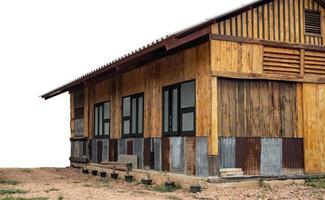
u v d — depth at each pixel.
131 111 17.81
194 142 13.58
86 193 12.80
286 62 14.05
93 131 21.77
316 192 12.10
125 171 17.23
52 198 11.81
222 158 13.01
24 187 14.84
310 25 14.61
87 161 22.02
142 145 16.77
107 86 20.22
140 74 17.12
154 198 11.59
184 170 14.02
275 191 12.24
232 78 13.27
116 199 11.52
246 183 12.94
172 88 14.97
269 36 13.87
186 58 14.14
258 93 13.69
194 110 13.70
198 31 12.77
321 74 14.59
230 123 13.20
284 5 14.20
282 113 13.99
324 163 14.45
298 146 14.15
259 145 13.55
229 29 13.27
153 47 13.10
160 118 15.55
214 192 12.15
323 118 14.58
